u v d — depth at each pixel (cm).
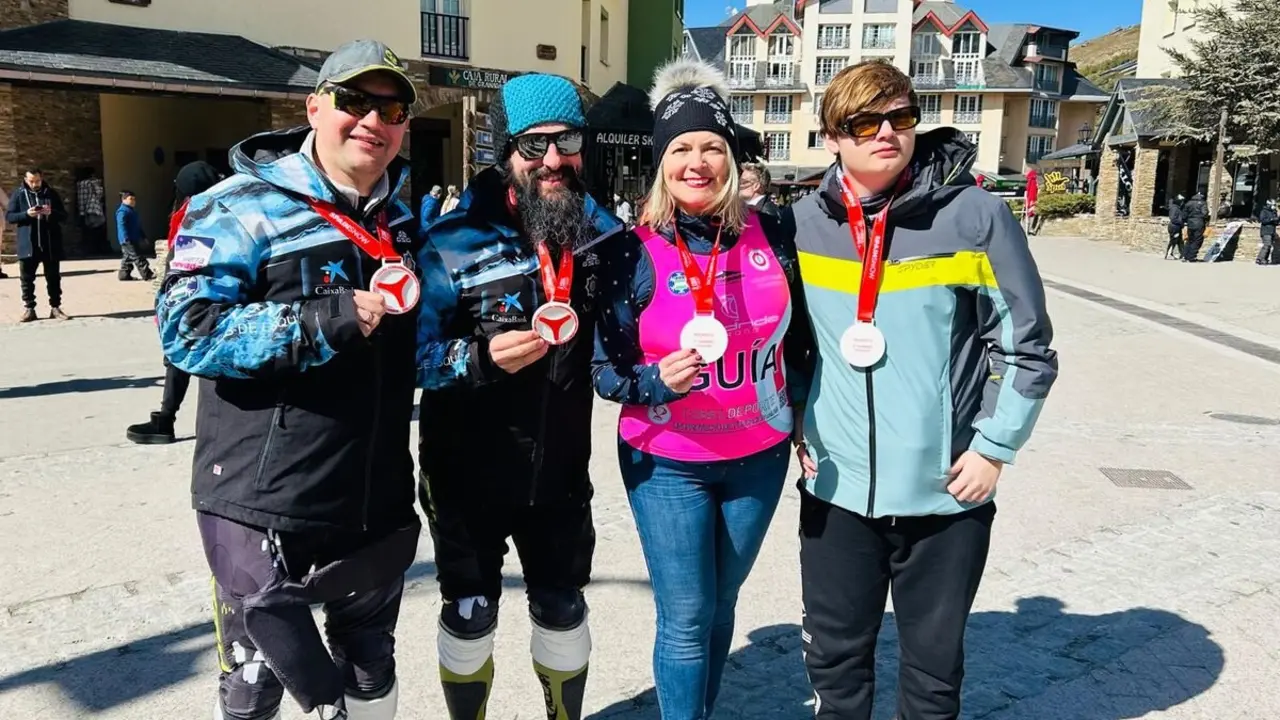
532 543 252
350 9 1709
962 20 6656
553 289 228
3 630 338
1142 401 745
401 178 222
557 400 240
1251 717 285
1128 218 2881
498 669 318
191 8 1557
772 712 290
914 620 231
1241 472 550
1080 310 1299
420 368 229
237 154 203
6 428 630
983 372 224
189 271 191
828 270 229
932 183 216
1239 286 1597
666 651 236
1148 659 321
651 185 240
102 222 1838
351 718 232
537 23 1973
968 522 224
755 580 390
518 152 233
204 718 283
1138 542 434
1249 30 2253
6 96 1494
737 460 236
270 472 196
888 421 220
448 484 243
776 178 6425
